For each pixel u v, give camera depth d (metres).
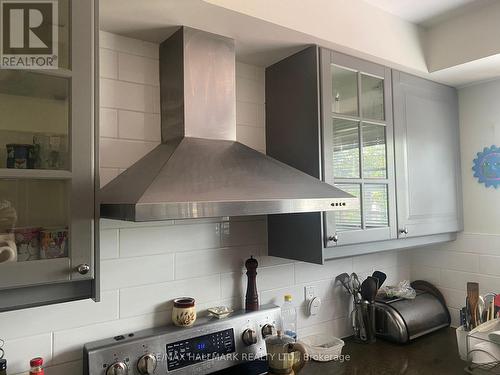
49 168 0.90
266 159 1.30
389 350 1.67
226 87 1.33
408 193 1.69
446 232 1.88
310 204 1.11
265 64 1.62
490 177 1.89
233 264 1.51
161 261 1.34
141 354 1.20
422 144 1.78
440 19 1.67
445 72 1.74
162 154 1.18
